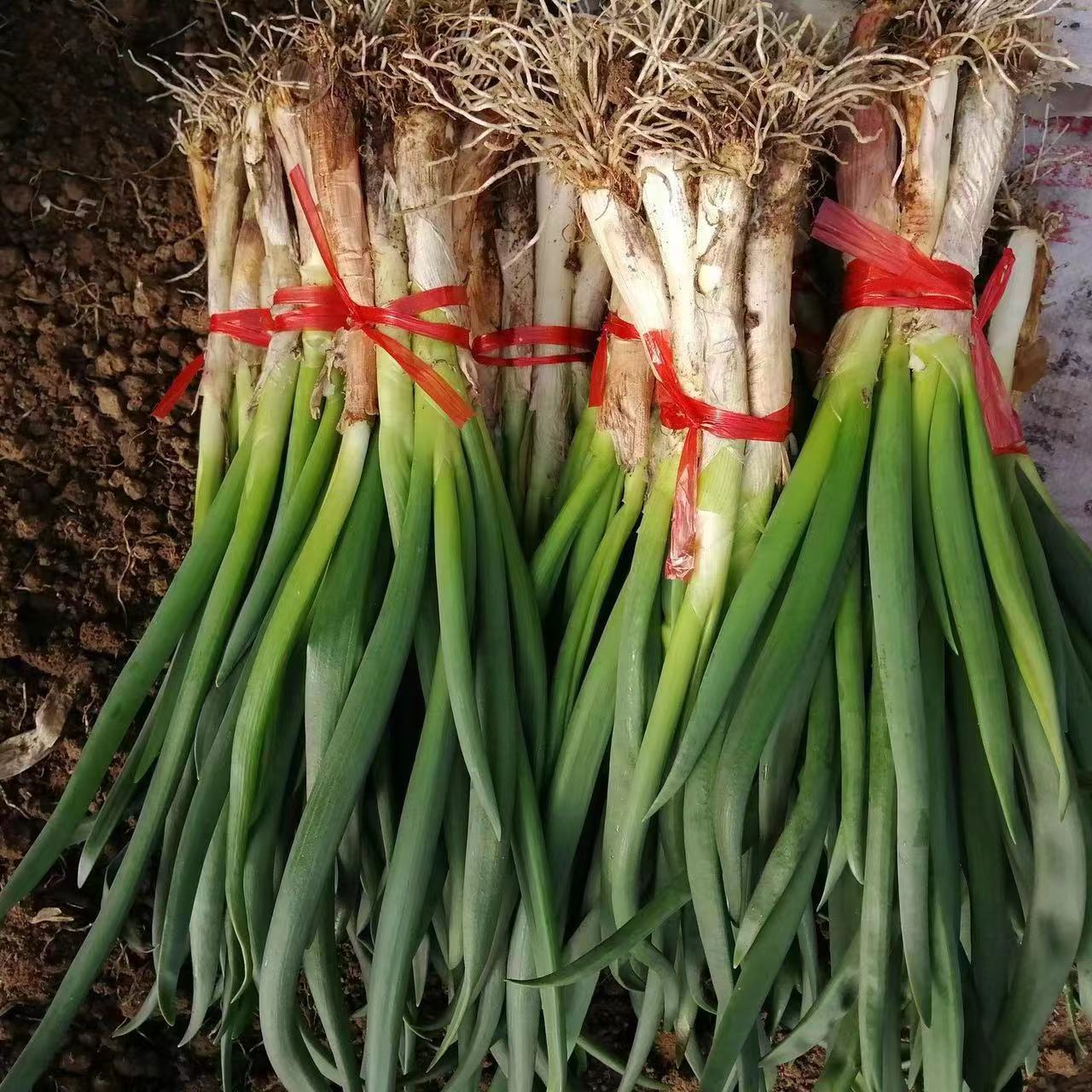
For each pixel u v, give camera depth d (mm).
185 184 581
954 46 437
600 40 419
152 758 449
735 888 405
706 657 431
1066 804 383
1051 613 434
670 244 432
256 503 460
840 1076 404
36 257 563
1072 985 454
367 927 493
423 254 453
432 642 435
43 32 572
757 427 435
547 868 415
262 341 503
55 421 563
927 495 435
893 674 398
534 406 500
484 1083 593
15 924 544
